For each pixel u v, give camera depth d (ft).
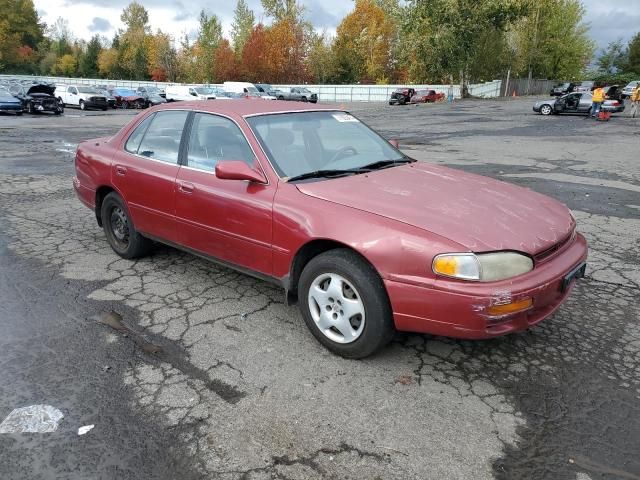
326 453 8.07
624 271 15.92
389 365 10.55
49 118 89.04
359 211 10.23
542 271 9.71
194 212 13.15
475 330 9.14
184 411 9.09
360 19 215.72
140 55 252.21
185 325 12.25
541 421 8.83
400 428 8.64
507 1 140.26
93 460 7.93
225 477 7.59
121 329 12.05
